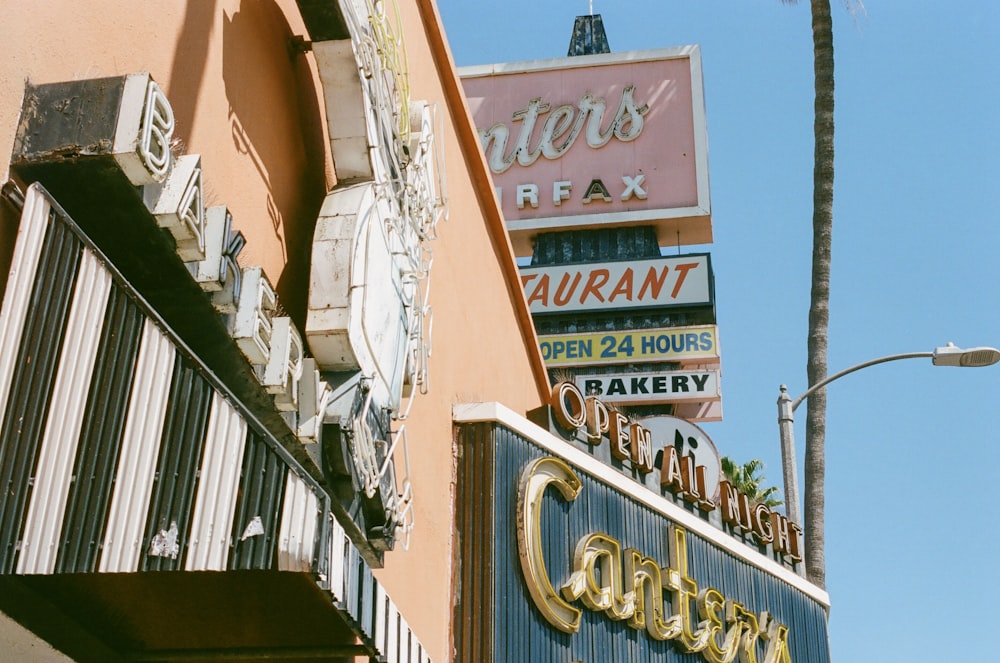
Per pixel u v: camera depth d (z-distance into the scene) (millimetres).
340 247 9594
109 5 7656
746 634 18328
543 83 36406
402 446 12633
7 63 6668
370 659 10742
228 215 7629
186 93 8602
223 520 6863
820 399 24109
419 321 11562
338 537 7648
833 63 26578
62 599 8273
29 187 6441
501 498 14164
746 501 19781
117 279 6770
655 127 35531
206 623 8828
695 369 32375
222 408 7039
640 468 17328
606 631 15133
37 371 6309
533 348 19688
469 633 13461
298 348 8344
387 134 10844
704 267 33125
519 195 35188
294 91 10656
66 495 6328
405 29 14461
